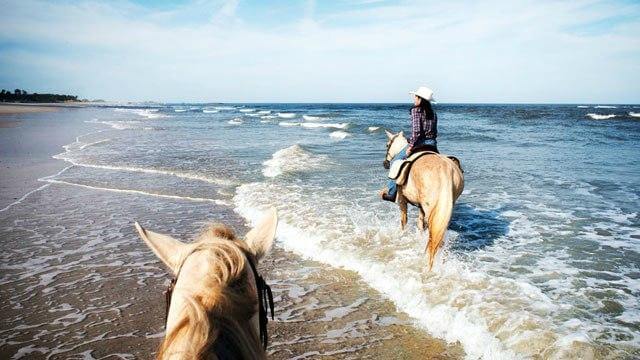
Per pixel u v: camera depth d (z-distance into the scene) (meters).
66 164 16.44
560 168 14.27
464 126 36.19
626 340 4.24
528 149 19.58
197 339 1.22
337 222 8.37
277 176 13.34
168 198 11.21
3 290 5.86
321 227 8.09
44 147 21.59
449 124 39.19
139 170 15.11
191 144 23.14
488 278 5.65
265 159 17.38
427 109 6.85
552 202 9.79
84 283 6.10
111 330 4.84
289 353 4.39
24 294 5.75
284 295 5.75
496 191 10.99
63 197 11.24
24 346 4.52
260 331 1.86
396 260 6.43
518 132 29.31
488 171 13.83
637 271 5.97
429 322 4.90
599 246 6.96
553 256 6.58
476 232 7.81
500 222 8.38
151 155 18.72
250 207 9.84
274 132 31.50
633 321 4.63
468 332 4.55
